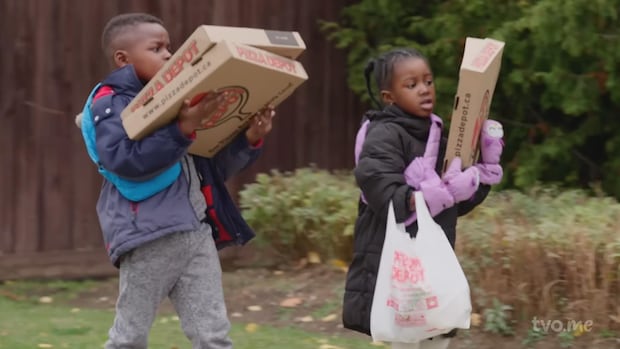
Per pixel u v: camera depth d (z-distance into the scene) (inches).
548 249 218.5
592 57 291.1
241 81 137.3
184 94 134.3
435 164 157.2
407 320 150.9
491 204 250.2
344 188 300.0
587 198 262.7
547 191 265.4
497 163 161.0
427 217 150.4
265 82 140.5
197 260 153.2
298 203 297.4
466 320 151.3
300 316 248.8
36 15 305.3
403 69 157.3
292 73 139.7
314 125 351.9
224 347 154.3
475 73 146.2
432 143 156.4
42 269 309.0
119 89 149.3
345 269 284.4
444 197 150.5
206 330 152.8
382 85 160.9
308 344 218.8
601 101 302.5
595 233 215.9
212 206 159.0
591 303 214.5
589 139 327.3
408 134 156.8
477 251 225.8
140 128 139.4
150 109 138.2
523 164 311.4
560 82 288.7
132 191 146.6
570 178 312.0
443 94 315.6
